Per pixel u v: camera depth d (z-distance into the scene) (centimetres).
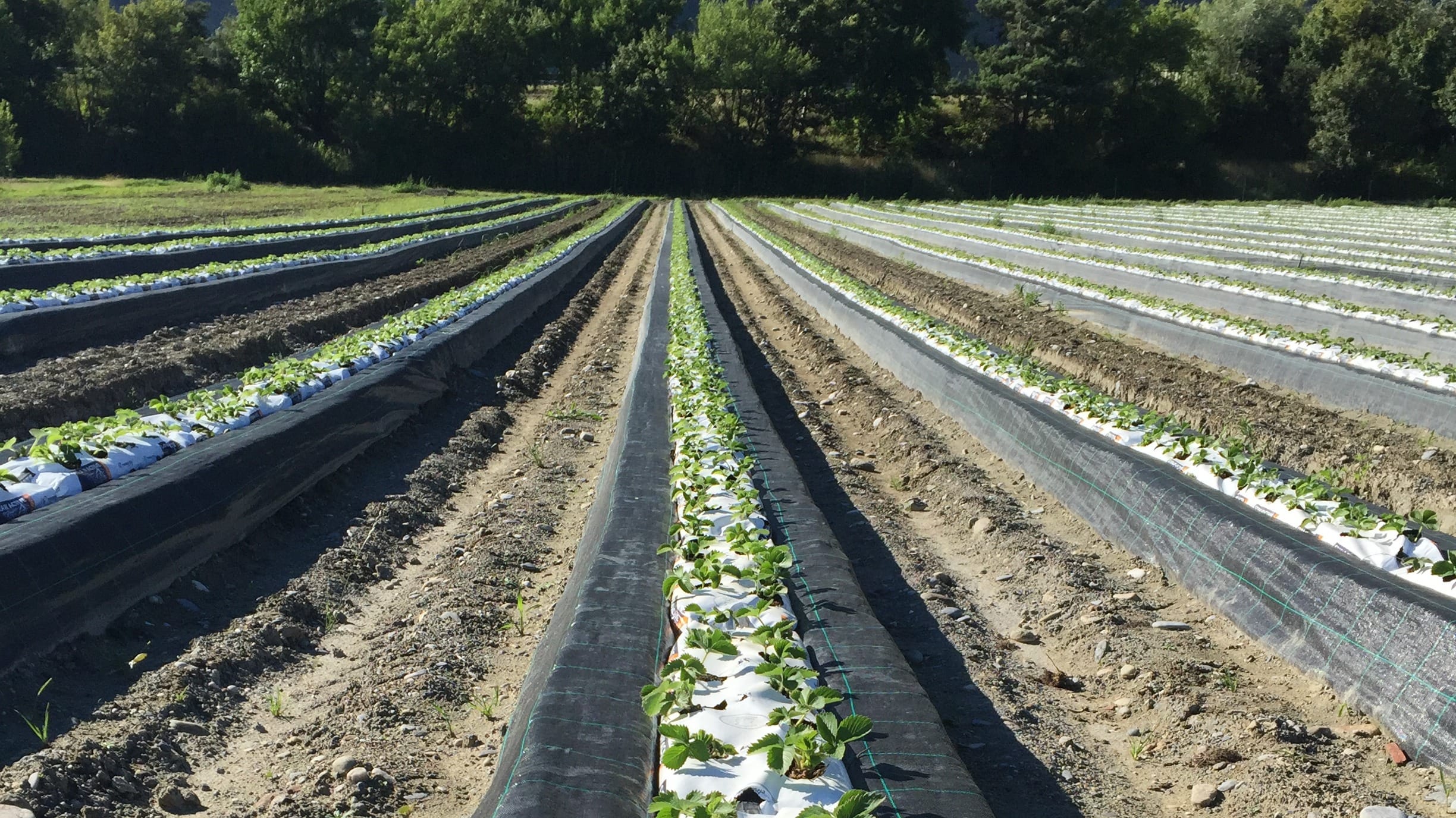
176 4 5997
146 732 528
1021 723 564
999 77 6606
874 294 1927
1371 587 590
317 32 6231
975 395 1152
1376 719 552
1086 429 991
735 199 6128
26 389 1070
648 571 641
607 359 1617
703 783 409
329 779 491
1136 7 6644
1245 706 567
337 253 2258
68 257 1769
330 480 929
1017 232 3528
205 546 737
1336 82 6525
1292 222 3931
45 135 5784
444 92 6450
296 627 664
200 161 5938
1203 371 1379
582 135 6788
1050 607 718
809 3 6719
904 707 489
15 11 6262
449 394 1280
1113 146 6894
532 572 768
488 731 549
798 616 591
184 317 1562
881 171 6644
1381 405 1173
